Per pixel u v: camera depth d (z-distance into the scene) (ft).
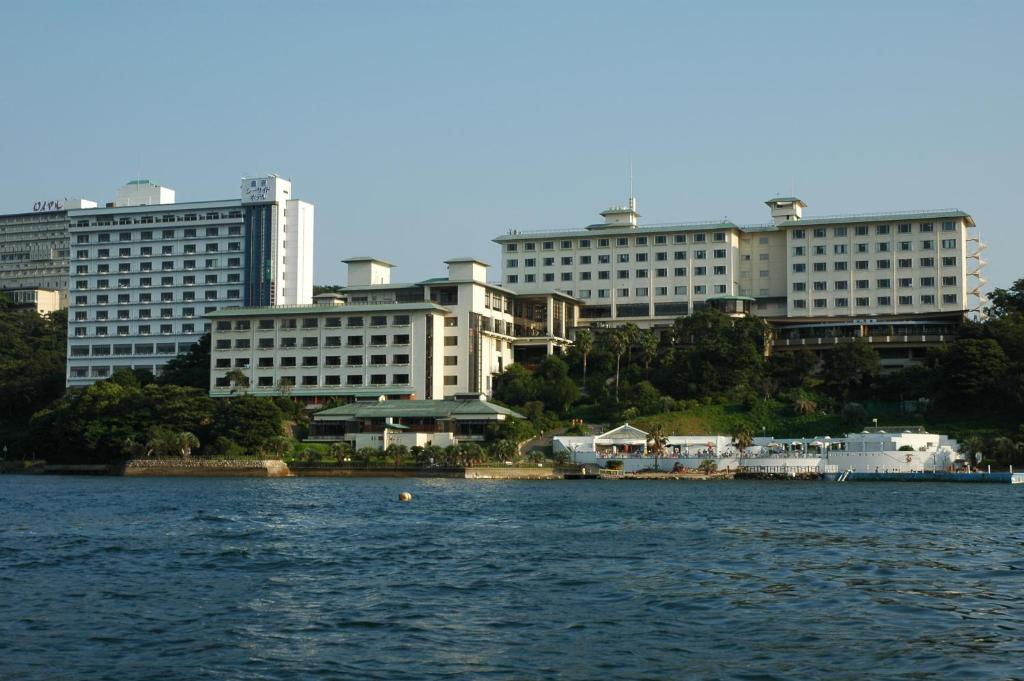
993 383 645.10
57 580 206.39
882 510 371.97
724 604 181.47
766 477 597.93
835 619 168.66
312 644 152.15
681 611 175.63
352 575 214.28
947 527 309.01
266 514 347.97
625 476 609.42
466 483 561.84
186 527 304.30
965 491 494.18
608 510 370.53
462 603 183.21
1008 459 585.22
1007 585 200.64
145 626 163.73
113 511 357.61
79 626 163.53
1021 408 639.35
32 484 535.60
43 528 300.20
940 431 636.07
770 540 274.77
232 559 237.04
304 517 338.75
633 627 163.43
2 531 291.99
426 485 540.52
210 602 183.62
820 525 314.96
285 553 247.29
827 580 206.39
